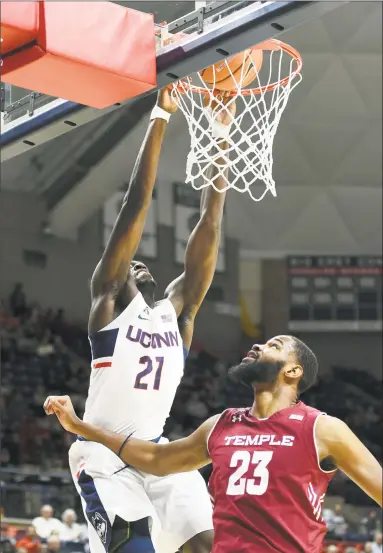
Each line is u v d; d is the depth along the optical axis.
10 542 10.86
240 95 4.96
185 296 4.87
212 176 4.98
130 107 16.70
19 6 3.94
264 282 18.88
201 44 4.29
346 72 17.45
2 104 5.29
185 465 3.83
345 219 18.84
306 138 18.12
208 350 18.41
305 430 3.49
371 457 3.44
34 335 16.98
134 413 4.52
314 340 18.83
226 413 3.74
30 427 15.63
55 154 17.16
